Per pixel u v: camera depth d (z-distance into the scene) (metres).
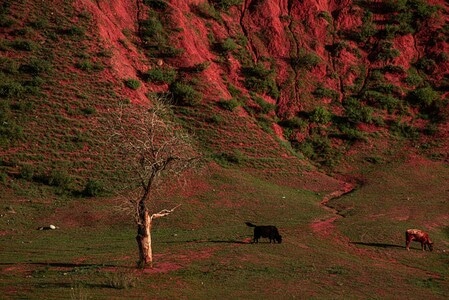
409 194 82.69
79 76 94.00
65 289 34.25
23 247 54.47
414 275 44.38
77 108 89.69
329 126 105.44
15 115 86.56
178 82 102.06
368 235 58.66
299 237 56.81
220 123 97.62
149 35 107.69
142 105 93.94
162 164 41.84
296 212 73.62
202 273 40.66
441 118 106.00
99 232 64.62
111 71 96.31
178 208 73.06
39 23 99.38
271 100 108.19
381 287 39.34
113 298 32.50
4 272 41.06
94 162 83.06
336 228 61.69
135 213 42.97
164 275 39.66
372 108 107.88
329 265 45.25
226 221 69.94
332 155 100.06
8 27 98.25
